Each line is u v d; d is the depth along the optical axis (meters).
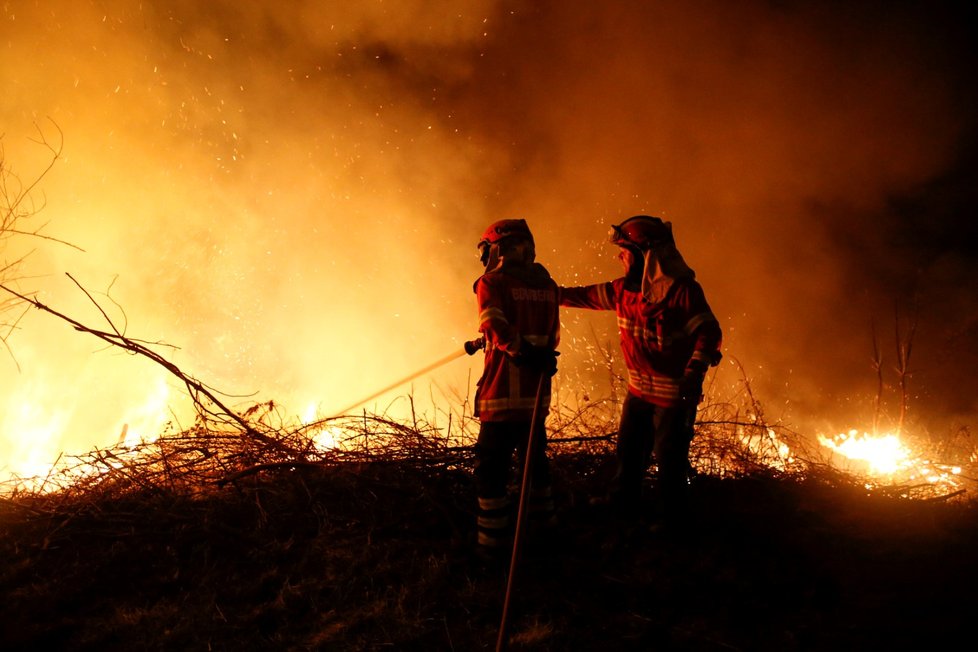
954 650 2.95
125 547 3.46
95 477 4.06
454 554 3.54
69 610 3.05
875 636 3.04
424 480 4.17
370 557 3.46
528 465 3.13
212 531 3.59
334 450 4.38
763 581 3.43
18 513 3.69
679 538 3.78
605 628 3.06
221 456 4.31
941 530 3.97
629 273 3.88
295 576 3.32
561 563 3.52
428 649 2.87
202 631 2.93
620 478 4.01
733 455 4.86
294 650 2.84
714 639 3.01
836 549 3.75
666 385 3.72
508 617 2.73
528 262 3.68
